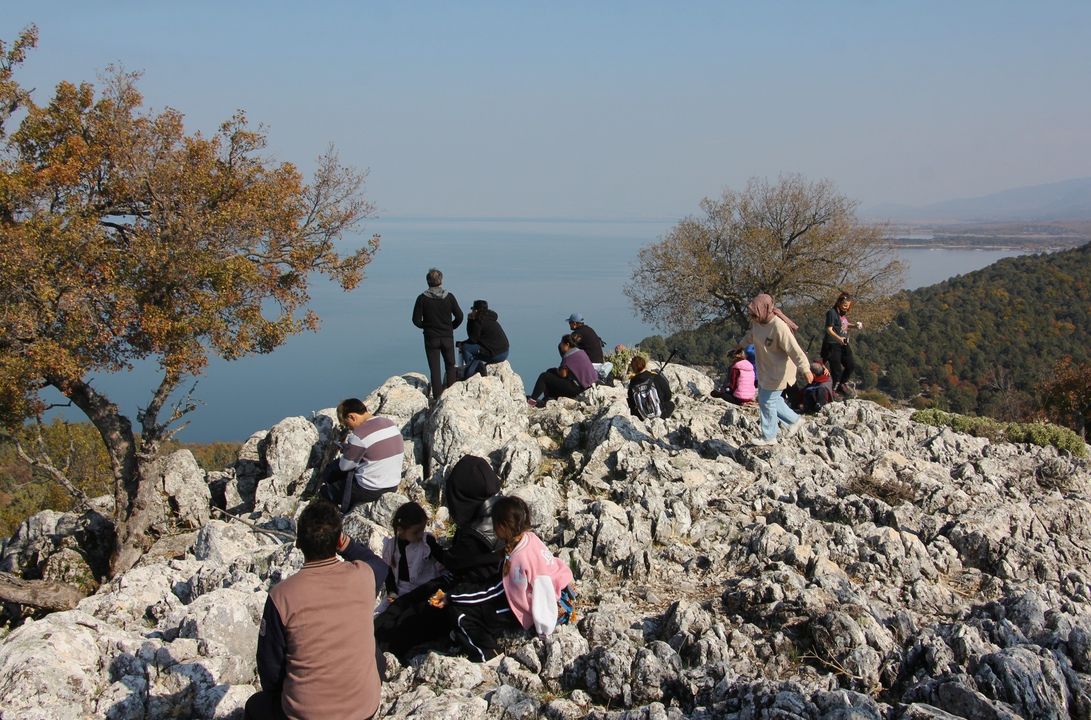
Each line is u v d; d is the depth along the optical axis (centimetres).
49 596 1183
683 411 1373
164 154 1473
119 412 1437
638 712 546
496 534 650
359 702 461
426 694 581
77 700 566
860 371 5816
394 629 666
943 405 5075
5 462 4203
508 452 1101
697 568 818
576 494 1032
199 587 806
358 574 481
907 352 6038
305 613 456
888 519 913
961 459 1240
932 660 574
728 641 639
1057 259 7794
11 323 1241
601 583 795
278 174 1581
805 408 1494
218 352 1437
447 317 1465
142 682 588
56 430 3106
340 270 1673
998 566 815
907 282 4475
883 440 1294
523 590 643
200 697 588
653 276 4653
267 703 479
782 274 4362
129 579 820
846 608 642
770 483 1029
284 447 1352
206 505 1432
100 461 3111
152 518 1379
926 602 739
